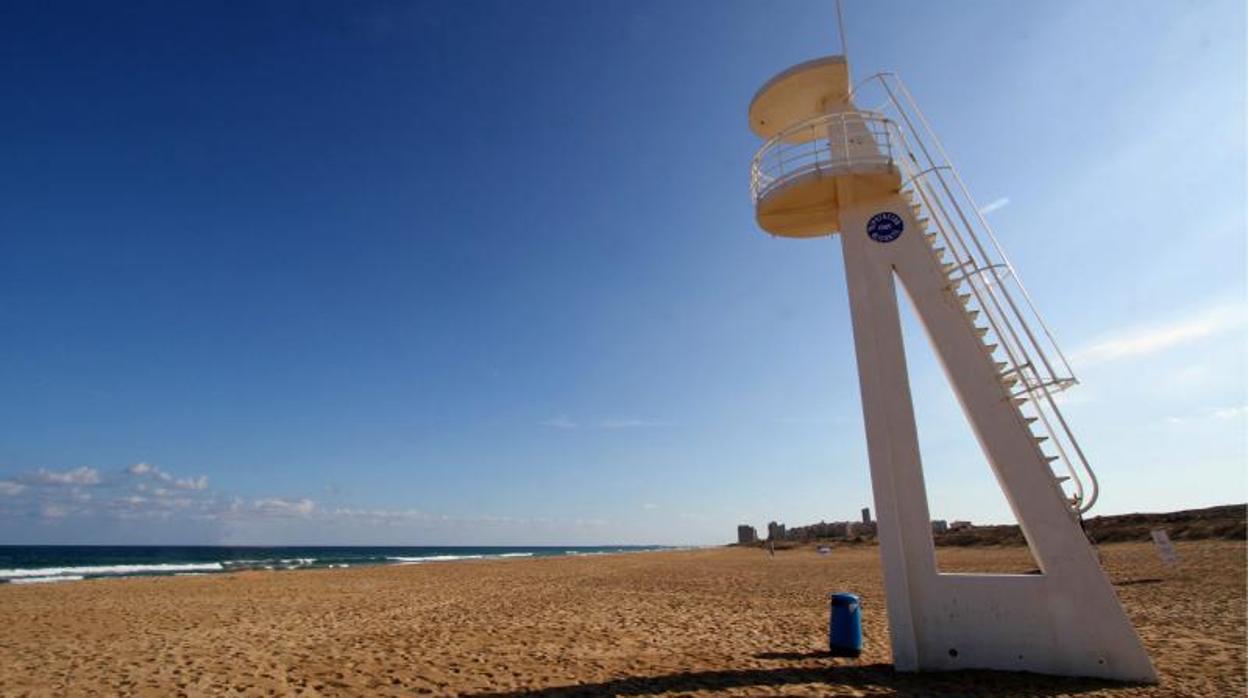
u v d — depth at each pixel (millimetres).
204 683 7637
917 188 8773
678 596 18531
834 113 8914
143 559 65500
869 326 8086
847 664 8141
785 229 9383
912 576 7559
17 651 9797
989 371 7672
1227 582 15359
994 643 7168
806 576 25703
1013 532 47375
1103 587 6871
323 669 8398
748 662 8484
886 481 7695
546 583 24500
